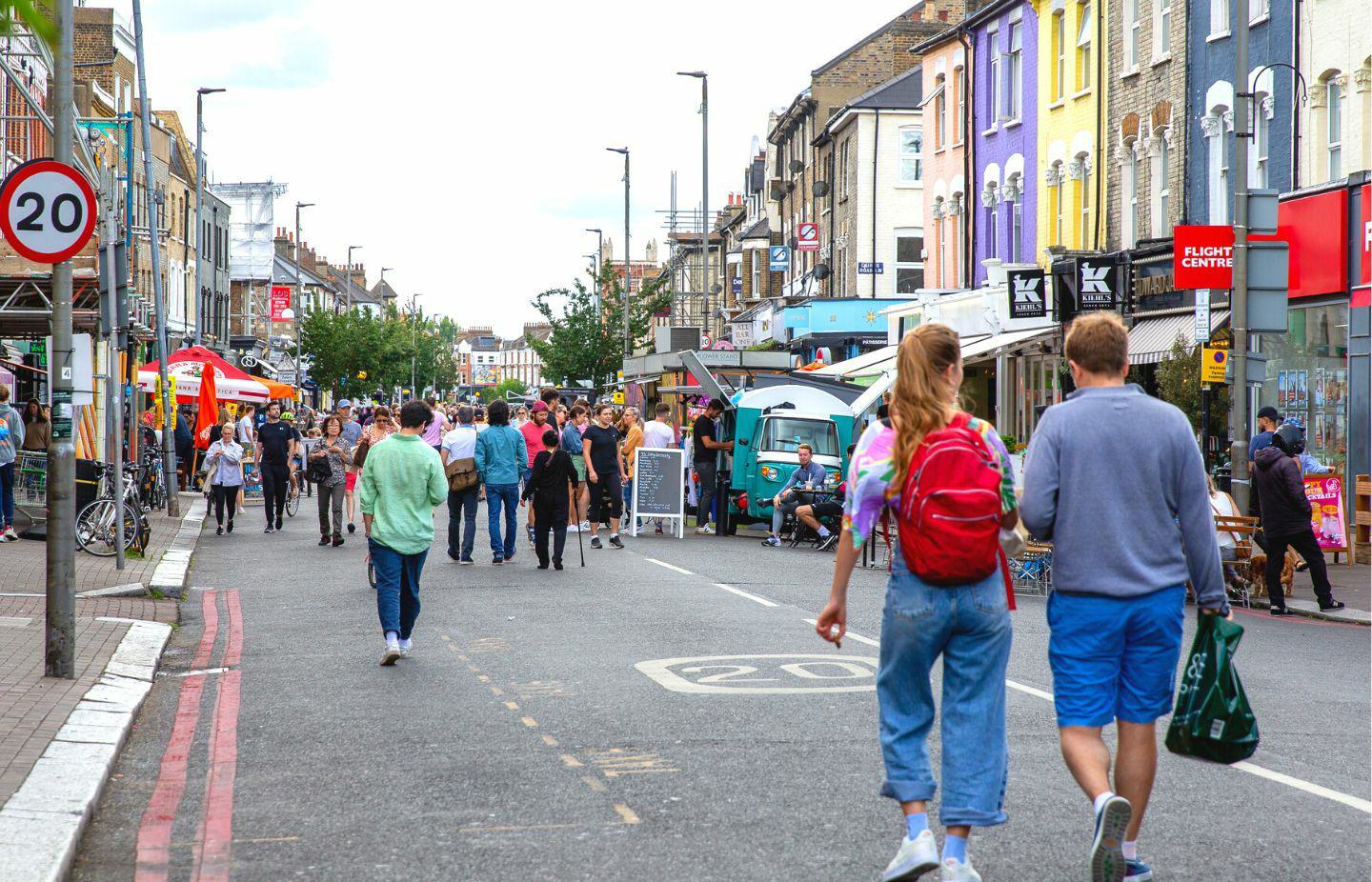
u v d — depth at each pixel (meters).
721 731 8.65
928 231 43.34
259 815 6.87
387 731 8.81
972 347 32.56
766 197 75.12
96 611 14.21
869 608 14.95
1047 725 8.87
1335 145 23.30
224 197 95.31
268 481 25.33
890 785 5.49
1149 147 29.38
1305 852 6.14
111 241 17.28
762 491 25.72
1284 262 18.61
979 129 38.88
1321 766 7.89
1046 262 34.38
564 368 62.81
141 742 8.63
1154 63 28.97
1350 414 22.22
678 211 78.00
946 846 5.44
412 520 11.39
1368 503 21.34
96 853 6.25
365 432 23.73
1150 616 5.52
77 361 15.31
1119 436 5.55
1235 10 26.08
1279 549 15.88
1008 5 36.41
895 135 52.94
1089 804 6.91
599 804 6.95
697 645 12.19
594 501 22.42
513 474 19.52
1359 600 16.69
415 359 125.69
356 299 163.00
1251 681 10.94
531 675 10.73
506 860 6.04
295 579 17.84
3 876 5.46
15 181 10.17
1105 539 5.53
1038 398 33.41
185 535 23.70
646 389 44.00
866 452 5.56
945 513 5.36
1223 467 20.39
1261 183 25.38
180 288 70.25
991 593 5.45
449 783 7.43
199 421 35.78
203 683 10.68
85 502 19.94
